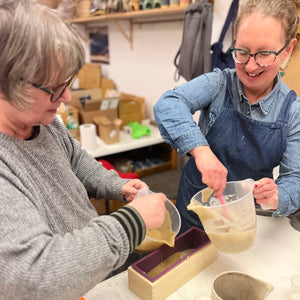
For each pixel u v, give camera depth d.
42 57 0.48
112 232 0.56
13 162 0.58
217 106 1.15
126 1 2.79
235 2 2.07
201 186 1.29
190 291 0.79
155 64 3.11
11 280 0.47
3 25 0.46
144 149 3.37
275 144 1.08
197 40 2.08
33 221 0.52
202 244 0.87
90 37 4.28
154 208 0.65
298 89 1.56
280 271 0.85
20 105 0.52
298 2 1.28
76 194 0.75
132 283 0.78
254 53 0.90
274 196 0.89
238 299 0.65
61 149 0.81
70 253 0.51
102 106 2.72
